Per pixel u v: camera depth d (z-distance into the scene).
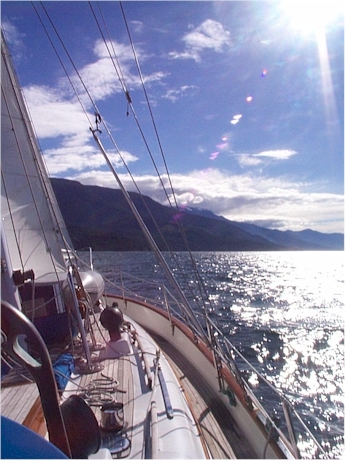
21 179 4.90
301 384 12.61
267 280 48.69
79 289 4.74
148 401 3.67
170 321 6.82
